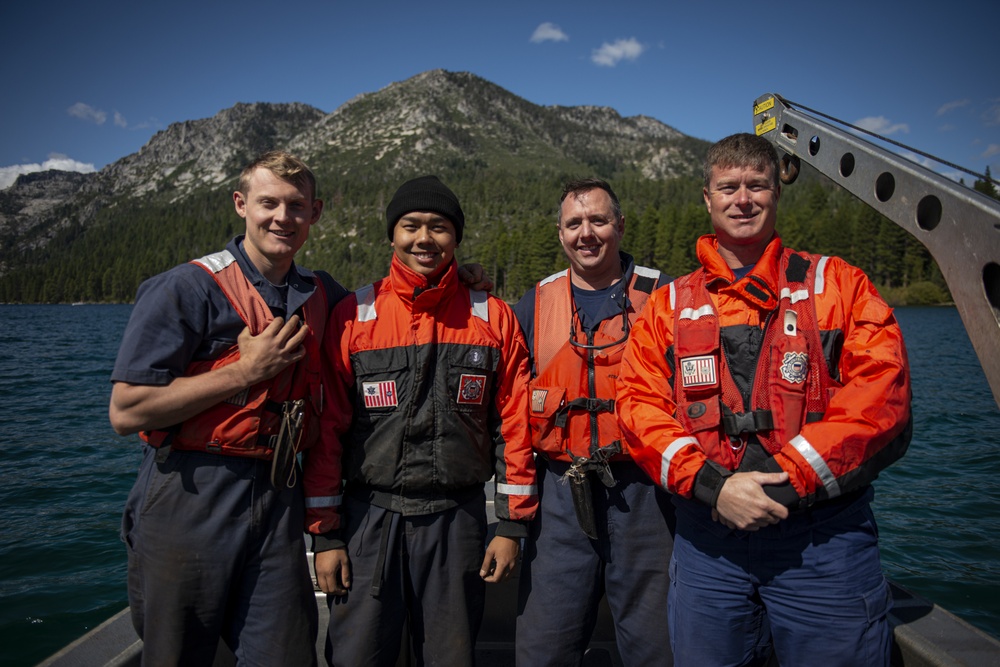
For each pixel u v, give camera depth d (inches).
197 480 87.2
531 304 118.3
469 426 101.3
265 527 91.2
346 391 102.4
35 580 241.4
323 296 103.4
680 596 89.7
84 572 248.8
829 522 81.2
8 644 194.7
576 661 105.0
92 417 611.2
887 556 256.4
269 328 88.4
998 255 59.5
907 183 70.2
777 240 92.4
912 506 323.9
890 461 77.8
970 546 266.7
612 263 113.0
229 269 93.4
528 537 109.6
